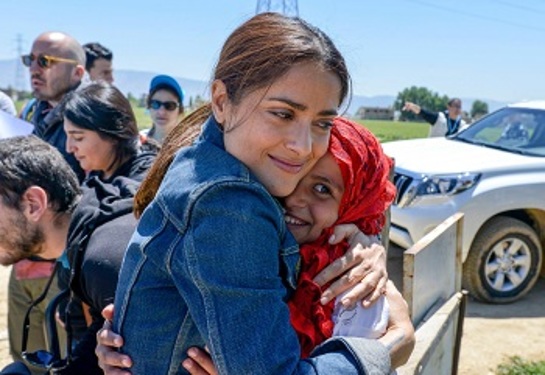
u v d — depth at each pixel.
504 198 4.64
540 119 5.40
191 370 1.03
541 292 5.23
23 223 1.77
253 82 0.98
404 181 4.70
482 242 4.70
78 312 1.71
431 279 2.53
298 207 1.21
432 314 2.54
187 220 0.98
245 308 0.94
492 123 5.86
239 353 0.92
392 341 1.17
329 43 1.03
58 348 1.73
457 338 2.95
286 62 0.97
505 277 4.89
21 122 3.17
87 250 1.51
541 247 4.96
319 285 1.16
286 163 1.01
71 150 2.43
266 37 1.00
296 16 1.08
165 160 1.31
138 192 1.38
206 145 1.06
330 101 1.02
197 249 0.95
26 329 1.95
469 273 4.78
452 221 2.87
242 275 0.95
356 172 1.22
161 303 1.03
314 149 1.04
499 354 4.02
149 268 1.04
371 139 1.31
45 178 1.76
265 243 0.99
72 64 3.85
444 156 5.00
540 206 4.74
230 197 0.97
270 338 0.95
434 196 4.55
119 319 1.10
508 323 4.52
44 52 3.74
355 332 1.16
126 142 2.39
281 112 0.98
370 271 1.22
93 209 1.61
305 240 1.22
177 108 4.55
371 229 1.33
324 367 1.00
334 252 1.22
